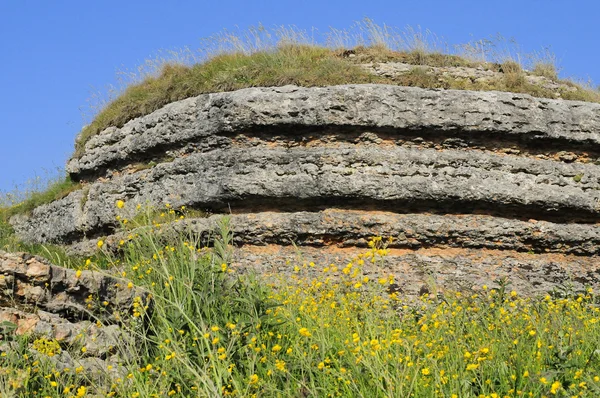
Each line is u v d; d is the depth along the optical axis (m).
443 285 11.70
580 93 14.18
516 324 7.19
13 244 16.02
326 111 12.28
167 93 13.78
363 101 12.35
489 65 14.03
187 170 12.86
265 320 6.58
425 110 12.45
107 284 6.86
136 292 6.96
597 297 12.14
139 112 14.17
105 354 6.32
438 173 12.28
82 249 14.70
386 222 12.06
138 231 8.83
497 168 12.56
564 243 12.66
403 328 7.62
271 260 11.99
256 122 12.35
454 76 13.45
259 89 12.59
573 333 6.89
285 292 8.54
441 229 12.17
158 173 13.32
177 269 7.32
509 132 12.62
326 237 12.09
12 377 5.34
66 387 5.25
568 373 5.70
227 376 5.45
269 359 6.02
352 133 12.40
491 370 5.91
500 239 12.38
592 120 13.18
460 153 12.54
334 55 13.84
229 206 12.30
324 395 5.47
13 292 6.31
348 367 5.83
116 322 6.77
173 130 13.20
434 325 6.61
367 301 7.06
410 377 5.44
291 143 12.52
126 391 5.59
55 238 15.84
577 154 13.16
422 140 12.54
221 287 7.00
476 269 12.11
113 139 14.62
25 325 6.11
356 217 12.07
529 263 12.40
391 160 12.23
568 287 11.36
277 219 12.15
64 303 6.53
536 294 11.91
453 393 5.30
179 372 5.68
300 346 6.39
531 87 13.52
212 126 12.62
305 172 12.15
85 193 15.29
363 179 12.06
